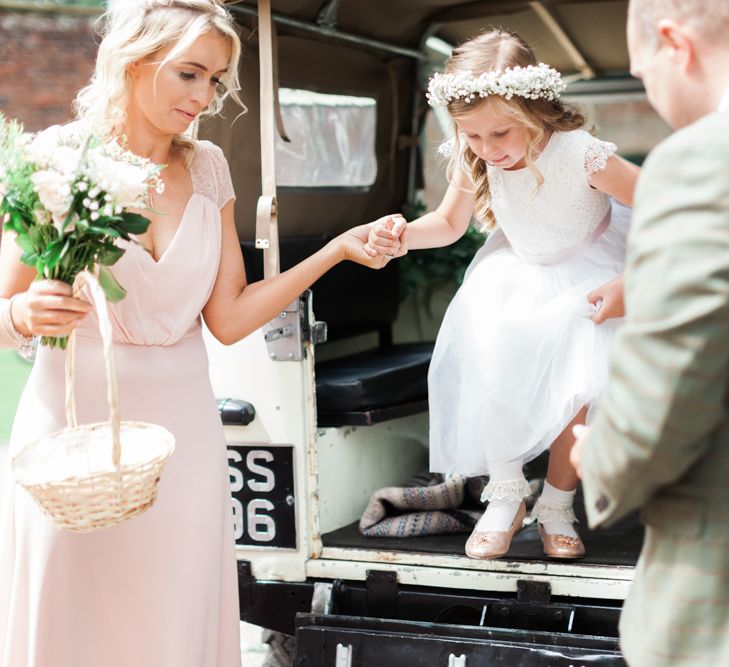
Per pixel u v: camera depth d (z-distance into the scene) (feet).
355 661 8.17
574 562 8.48
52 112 29.45
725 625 4.05
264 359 8.87
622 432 3.94
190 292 7.10
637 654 4.26
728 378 3.90
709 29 4.21
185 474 7.11
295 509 8.96
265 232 8.27
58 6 29.12
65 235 6.01
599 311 8.22
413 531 9.35
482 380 8.57
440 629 8.13
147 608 6.97
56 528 6.77
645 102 14.64
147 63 6.84
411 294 13.80
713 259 3.72
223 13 6.97
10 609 7.04
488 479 10.06
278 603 9.07
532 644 7.82
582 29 13.19
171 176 7.27
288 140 10.45
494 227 9.49
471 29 13.35
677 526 4.18
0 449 17.52
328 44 11.73
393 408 10.02
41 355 7.08
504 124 8.09
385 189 13.47
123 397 6.93
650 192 3.93
